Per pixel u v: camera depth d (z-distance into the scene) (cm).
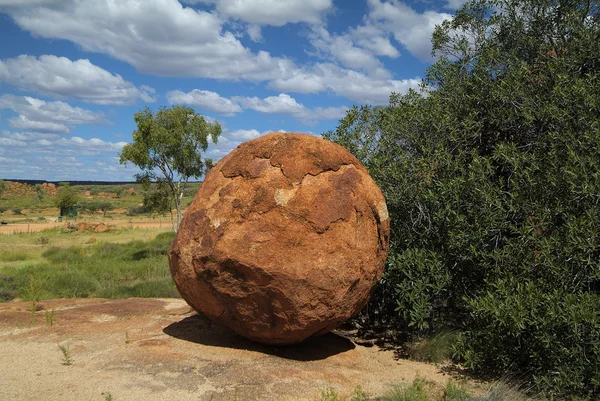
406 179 741
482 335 608
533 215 628
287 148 571
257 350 593
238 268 531
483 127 809
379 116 898
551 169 631
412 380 546
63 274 1293
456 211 682
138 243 2266
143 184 1853
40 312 800
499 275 621
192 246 567
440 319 742
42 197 8788
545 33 874
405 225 742
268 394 465
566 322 514
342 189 565
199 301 581
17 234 3031
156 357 555
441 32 961
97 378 495
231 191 568
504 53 877
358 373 556
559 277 563
